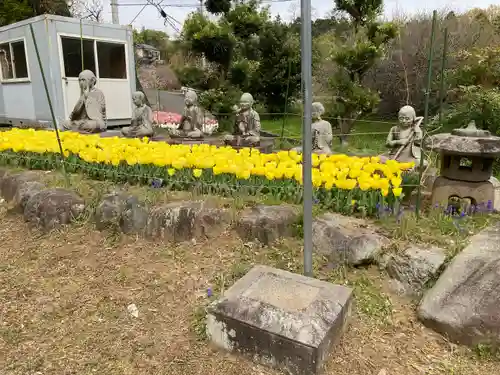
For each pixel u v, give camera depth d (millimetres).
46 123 9070
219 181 3809
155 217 3387
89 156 4332
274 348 2129
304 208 2543
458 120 7770
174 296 2771
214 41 9273
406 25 11477
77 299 2801
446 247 2814
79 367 2227
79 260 3246
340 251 2922
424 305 2479
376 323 2477
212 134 8227
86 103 7480
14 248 3521
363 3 8328
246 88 10664
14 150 4824
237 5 10023
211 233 3301
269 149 6301
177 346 2355
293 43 11617
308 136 2414
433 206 3367
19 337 2461
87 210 3729
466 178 3295
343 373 2123
